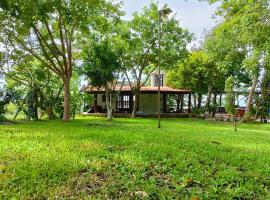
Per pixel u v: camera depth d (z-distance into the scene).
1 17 15.94
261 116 28.53
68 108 19.11
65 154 6.30
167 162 6.06
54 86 22.92
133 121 21.73
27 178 4.75
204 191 4.70
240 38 15.51
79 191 4.44
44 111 23.19
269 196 4.73
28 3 14.52
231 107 16.50
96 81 22.59
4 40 19.31
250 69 18.88
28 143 7.59
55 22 19.11
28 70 21.69
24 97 21.28
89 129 12.41
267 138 12.35
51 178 4.84
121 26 26.23
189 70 33.62
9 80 21.84
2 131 10.51
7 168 5.14
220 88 34.34
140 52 28.75
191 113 32.31
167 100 37.97
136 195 4.39
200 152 7.49
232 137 12.14
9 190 4.28
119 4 18.77
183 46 28.98
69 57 18.89
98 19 18.53
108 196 4.34
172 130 13.99
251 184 5.12
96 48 22.05
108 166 5.59
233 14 17.22
